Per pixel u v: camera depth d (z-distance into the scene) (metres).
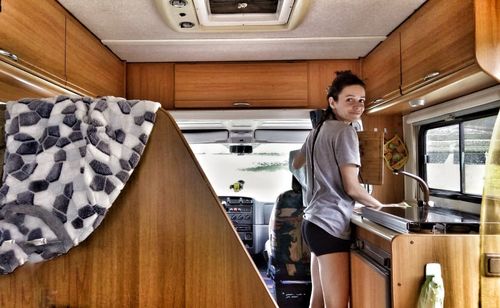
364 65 2.76
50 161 0.81
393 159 2.72
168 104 2.82
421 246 1.33
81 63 2.12
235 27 2.16
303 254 2.49
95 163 0.81
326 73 2.79
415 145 2.66
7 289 0.84
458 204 2.14
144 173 0.84
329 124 1.78
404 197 2.73
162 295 0.83
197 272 0.83
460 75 1.56
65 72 1.94
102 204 0.80
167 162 0.84
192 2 1.82
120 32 2.25
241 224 3.68
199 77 2.81
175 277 0.83
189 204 0.83
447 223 1.38
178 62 2.82
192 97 2.81
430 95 2.00
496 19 1.43
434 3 1.75
